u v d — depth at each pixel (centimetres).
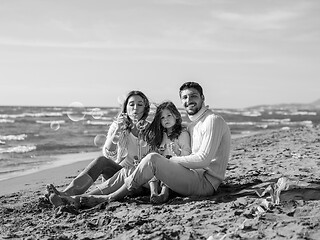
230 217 343
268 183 452
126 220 360
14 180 735
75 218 387
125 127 441
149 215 372
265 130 2681
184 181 406
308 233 283
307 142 1090
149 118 448
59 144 1555
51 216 405
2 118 3962
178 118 424
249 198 393
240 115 6925
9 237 344
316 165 608
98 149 1394
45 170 870
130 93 441
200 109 416
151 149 435
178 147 422
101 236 327
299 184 422
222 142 416
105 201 422
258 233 292
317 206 344
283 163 651
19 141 1667
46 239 325
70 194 429
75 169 883
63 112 5606
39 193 570
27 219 403
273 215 328
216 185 421
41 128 2605
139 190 439
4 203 493
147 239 305
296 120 5034
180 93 421
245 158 779
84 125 3078
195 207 383
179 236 306
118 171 441
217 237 294
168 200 420
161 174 401
